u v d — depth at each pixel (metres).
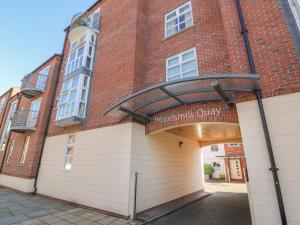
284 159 3.84
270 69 4.52
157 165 7.62
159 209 6.97
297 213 3.49
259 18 5.10
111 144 7.10
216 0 7.22
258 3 5.25
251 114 4.47
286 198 3.65
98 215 6.20
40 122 11.22
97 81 9.17
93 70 9.79
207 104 5.75
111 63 8.84
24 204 7.76
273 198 3.79
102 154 7.29
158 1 9.49
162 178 7.80
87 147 8.03
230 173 19.58
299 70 4.15
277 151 3.94
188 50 7.20
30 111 12.09
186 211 7.11
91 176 7.35
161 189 7.59
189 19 7.86
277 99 4.23
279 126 4.05
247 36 5.13
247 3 5.46
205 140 12.05
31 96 13.66
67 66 10.91
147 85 7.88
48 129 11.23
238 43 5.21
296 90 4.07
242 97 4.71
